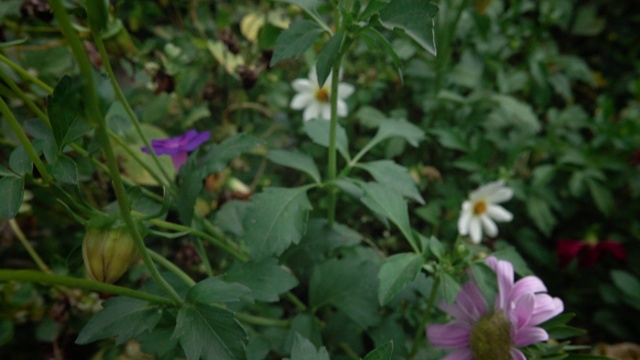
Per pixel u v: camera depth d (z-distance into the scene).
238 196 0.67
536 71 0.86
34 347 0.66
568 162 0.81
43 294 0.62
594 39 1.13
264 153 0.74
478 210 0.70
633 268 0.81
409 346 0.56
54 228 0.64
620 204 0.86
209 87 0.72
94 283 0.36
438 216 0.75
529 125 0.82
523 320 0.42
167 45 0.68
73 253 0.40
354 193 0.48
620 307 0.77
